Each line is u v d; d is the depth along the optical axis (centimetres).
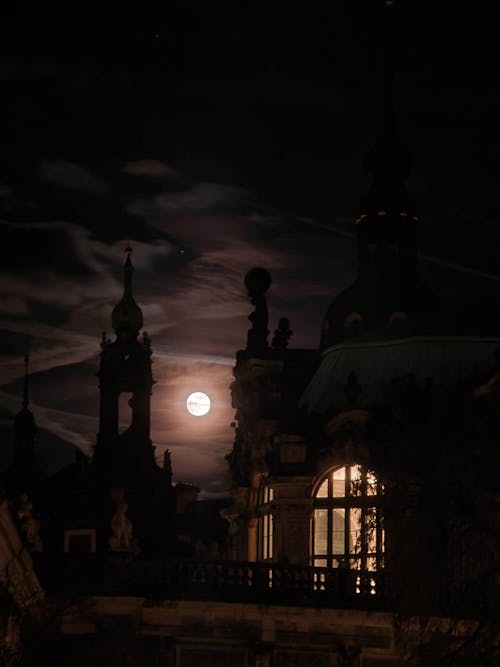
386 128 10844
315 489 9088
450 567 7094
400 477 7281
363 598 7756
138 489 12875
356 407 8994
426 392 8731
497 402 7350
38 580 7225
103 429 13188
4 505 6556
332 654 7731
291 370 10156
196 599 7669
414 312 10500
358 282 10656
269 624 7725
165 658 7625
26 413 13512
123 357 13238
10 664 6638
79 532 12775
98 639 7506
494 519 7088
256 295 10538
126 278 13475
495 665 6625
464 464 7138
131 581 7638
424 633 7006
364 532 7844
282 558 8800
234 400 10556
